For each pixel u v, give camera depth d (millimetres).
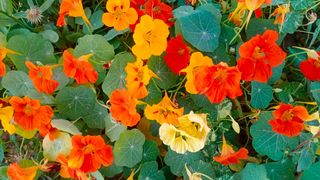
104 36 538
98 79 535
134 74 477
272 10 579
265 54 469
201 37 508
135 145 502
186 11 526
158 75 515
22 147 570
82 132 539
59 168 531
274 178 511
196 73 463
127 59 508
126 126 506
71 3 511
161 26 479
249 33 537
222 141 523
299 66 525
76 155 470
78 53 521
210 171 512
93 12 595
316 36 549
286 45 589
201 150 522
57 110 526
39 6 604
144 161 525
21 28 567
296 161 507
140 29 472
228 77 459
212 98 465
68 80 525
